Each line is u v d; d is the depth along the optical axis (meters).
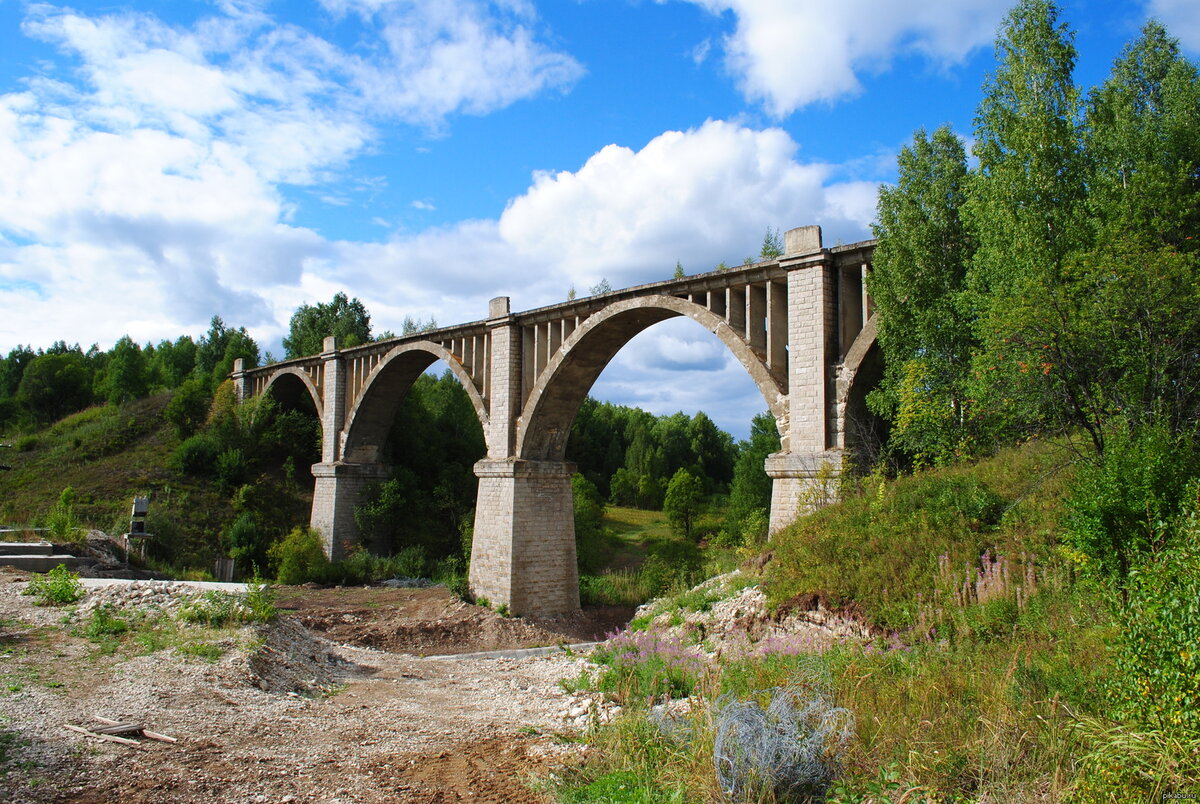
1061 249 16.47
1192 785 6.15
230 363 70.00
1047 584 12.98
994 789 7.09
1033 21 17.70
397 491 47.66
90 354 96.19
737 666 12.89
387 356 42.78
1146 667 7.23
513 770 9.24
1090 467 12.85
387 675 17.06
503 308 34.75
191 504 47.06
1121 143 18.80
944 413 19.73
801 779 7.36
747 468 52.22
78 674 12.03
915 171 21.64
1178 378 14.80
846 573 16.66
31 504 43.44
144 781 8.00
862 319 23.33
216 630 15.41
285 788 8.22
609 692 13.93
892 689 10.05
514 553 32.50
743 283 25.48
